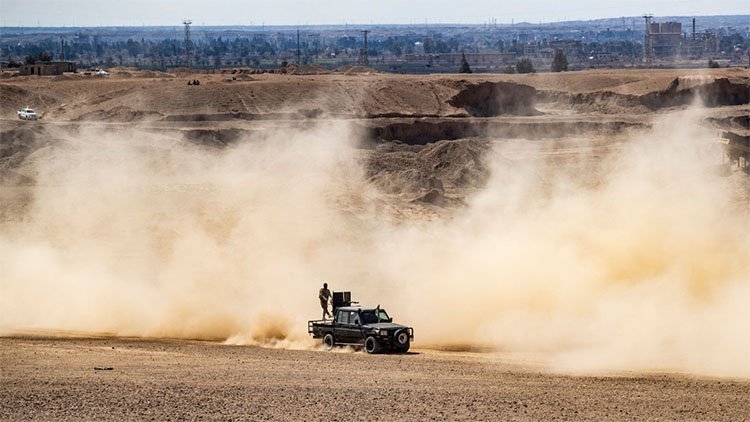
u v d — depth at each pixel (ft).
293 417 180.75
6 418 178.50
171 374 224.74
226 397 197.47
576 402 196.44
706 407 192.54
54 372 225.15
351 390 206.18
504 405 192.34
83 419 178.09
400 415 182.80
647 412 187.42
